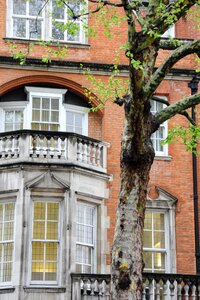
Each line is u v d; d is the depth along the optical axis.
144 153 17.25
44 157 23.62
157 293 22.66
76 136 24.17
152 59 17.78
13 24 26.53
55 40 26.42
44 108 26.14
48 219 23.58
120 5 16.88
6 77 25.69
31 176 23.42
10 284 22.88
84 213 24.41
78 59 26.44
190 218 25.95
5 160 23.72
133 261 16.91
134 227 17.17
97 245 24.52
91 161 24.80
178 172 26.36
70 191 23.55
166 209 25.95
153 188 25.97
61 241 23.31
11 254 23.22
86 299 22.47
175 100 26.89
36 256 23.19
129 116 16.83
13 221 23.47
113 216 25.06
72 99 26.58
